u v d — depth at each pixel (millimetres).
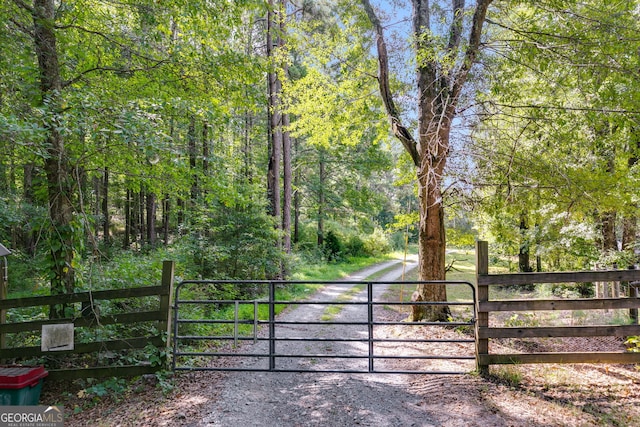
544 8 7332
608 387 4676
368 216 35062
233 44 9766
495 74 7562
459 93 7785
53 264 5652
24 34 5738
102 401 4629
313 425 3799
